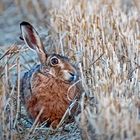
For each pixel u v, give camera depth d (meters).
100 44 18.02
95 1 22.97
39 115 15.27
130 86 15.36
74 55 18.00
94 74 16.44
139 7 23.58
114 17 20.27
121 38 18.41
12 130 14.91
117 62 16.42
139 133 12.93
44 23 23.98
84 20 19.58
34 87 15.83
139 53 17.69
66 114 15.62
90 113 13.76
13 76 18.42
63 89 15.75
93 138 13.59
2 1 29.23
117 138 13.05
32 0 27.91
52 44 19.94
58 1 23.97
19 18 27.38
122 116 13.30
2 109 14.90
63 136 15.18
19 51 17.39
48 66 15.87
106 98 13.85
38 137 15.16
